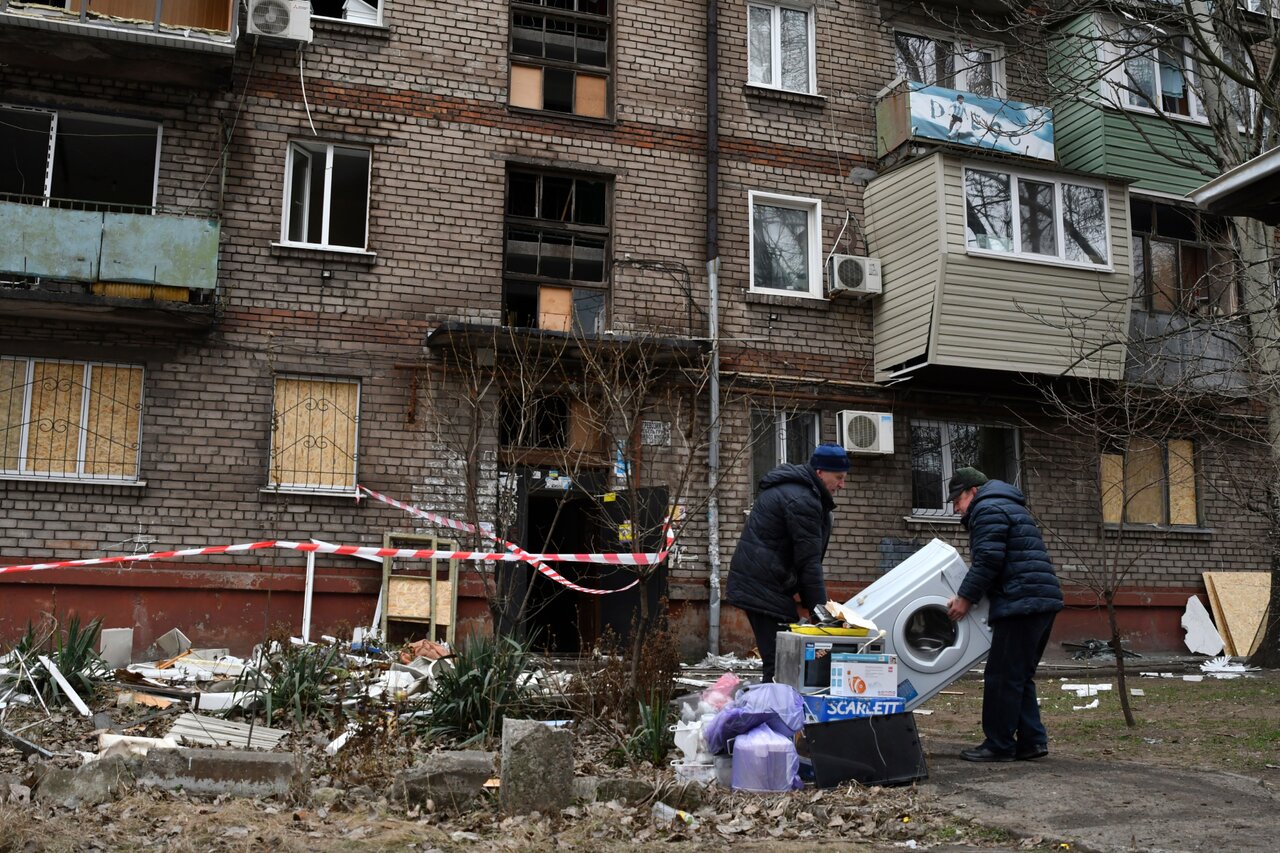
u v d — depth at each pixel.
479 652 8.61
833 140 17.47
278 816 5.73
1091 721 9.45
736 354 16.33
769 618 7.77
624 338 15.00
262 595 14.06
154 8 14.47
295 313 14.70
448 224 15.45
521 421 14.50
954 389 17.08
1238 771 7.05
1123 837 5.48
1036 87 17.42
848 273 16.59
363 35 15.51
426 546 14.58
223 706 8.92
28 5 13.55
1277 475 13.80
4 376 13.78
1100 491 9.89
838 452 8.02
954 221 16.09
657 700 7.83
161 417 14.09
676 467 15.59
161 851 5.07
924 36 18.42
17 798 5.82
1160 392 14.41
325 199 15.24
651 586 13.55
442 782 6.14
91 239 13.47
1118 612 17.62
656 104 16.69
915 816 6.05
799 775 6.81
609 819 5.87
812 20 17.80
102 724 8.16
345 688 8.99
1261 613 17.78
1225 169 15.36
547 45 16.62
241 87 14.98
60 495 13.70
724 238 16.64
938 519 16.89
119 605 13.62
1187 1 14.52
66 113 14.45
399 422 14.82
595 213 16.45
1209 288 17.84
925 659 7.78
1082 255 16.81
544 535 16.33
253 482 14.24
